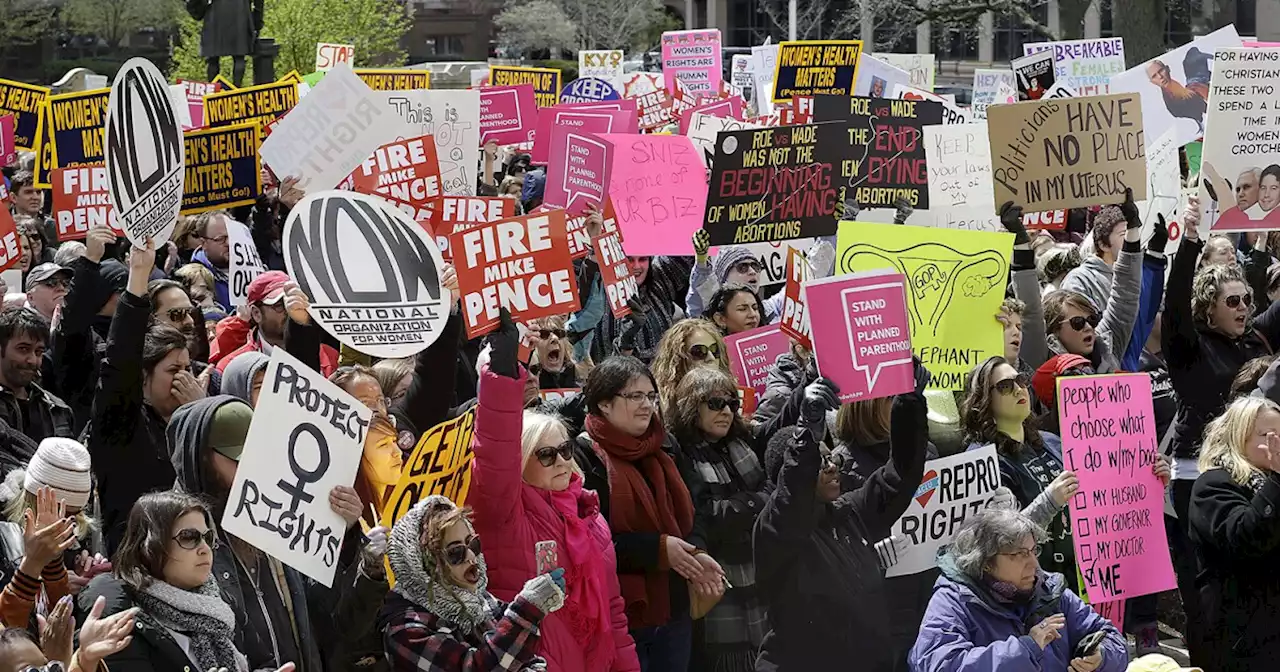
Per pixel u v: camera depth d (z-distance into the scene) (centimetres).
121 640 546
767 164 1238
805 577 814
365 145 1234
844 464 880
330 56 2625
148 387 839
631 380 812
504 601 716
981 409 920
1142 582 919
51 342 1055
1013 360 1041
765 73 2842
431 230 1270
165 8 7675
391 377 909
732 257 1297
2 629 549
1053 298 1134
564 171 1393
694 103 2306
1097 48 2347
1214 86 1314
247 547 677
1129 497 919
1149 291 1206
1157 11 4694
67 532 616
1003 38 7912
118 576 616
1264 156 1327
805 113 1830
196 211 1347
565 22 8319
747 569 853
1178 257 1148
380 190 1266
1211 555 905
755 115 2684
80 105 1495
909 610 889
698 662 863
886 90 2198
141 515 614
